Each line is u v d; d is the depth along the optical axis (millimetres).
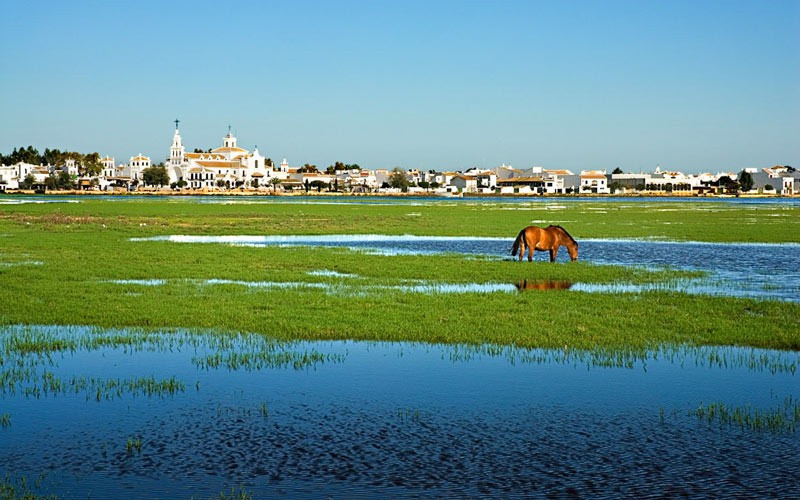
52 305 25766
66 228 66562
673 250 48812
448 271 36125
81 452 12828
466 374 17531
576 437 13547
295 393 16078
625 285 32188
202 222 79062
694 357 19141
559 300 27188
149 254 43594
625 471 12117
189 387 16469
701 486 11578
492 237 60469
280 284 31734
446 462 12453
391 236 61312
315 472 12047
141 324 22938
